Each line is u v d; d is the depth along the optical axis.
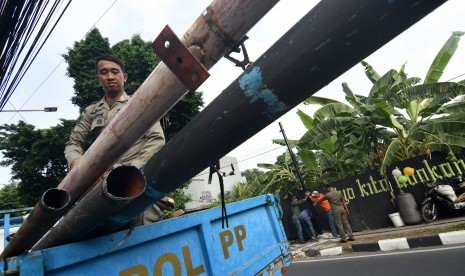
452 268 4.42
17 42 2.26
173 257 1.75
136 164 1.69
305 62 0.72
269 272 2.50
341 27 0.66
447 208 7.43
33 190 12.09
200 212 2.02
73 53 12.07
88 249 1.34
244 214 2.55
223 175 1.48
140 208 1.15
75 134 2.42
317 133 8.91
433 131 7.87
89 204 1.01
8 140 11.68
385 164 8.14
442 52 8.51
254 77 0.79
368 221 8.90
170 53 0.84
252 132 0.88
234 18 0.80
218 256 2.03
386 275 4.73
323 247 7.81
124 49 12.00
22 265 1.13
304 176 11.81
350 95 9.59
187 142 0.94
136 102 0.97
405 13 0.61
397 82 7.93
